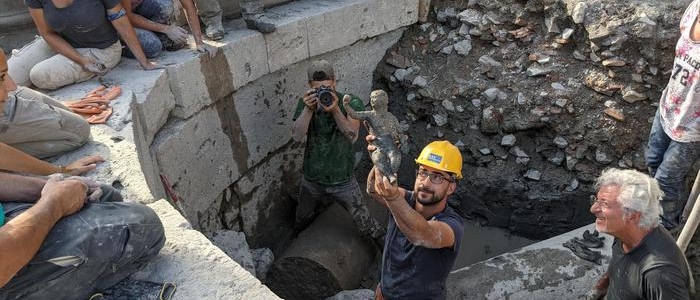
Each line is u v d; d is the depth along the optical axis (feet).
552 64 17.69
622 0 16.63
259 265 15.79
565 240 14.69
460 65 18.90
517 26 18.34
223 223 16.58
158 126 13.07
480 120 18.35
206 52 13.98
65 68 12.15
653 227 8.51
